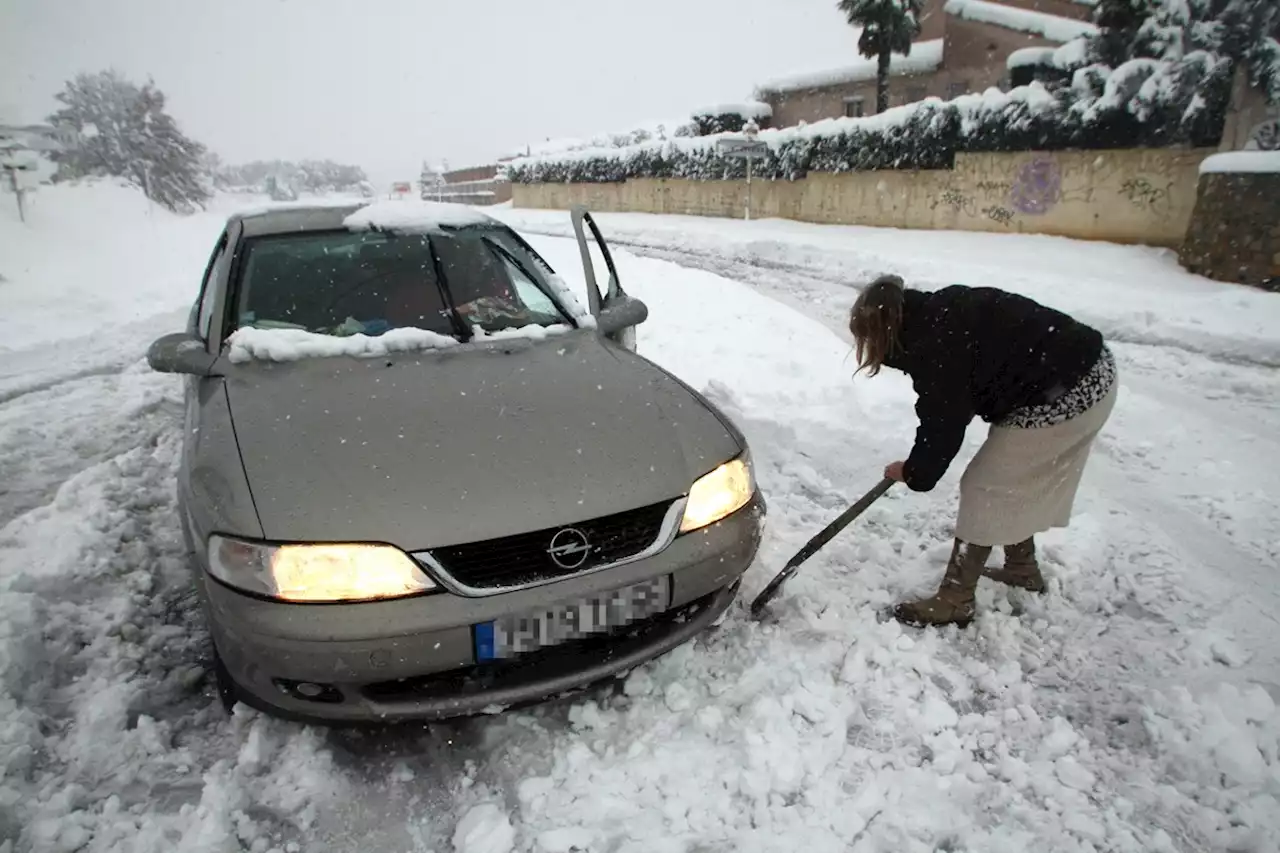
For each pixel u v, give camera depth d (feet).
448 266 10.11
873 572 9.30
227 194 140.56
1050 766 6.48
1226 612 8.45
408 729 7.06
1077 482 7.89
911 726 6.91
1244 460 12.55
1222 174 26.94
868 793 6.15
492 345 8.89
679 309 23.80
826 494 11.59
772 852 5.67
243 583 5.93
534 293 10.29
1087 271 29.86
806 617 8.25
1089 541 9.81
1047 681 7.52
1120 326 21.65
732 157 58.29
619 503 6.54
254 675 6.08
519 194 98.94
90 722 6.80
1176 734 6.66
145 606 8.65
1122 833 5.84
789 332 20.76
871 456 12.87
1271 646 7.86
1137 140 33.47
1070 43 38.78
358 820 6.13
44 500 11.71
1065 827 5.91
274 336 8.48
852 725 6.93
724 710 7.07
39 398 17.03
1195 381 16.88
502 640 6.07
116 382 18.57
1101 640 8.08
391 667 5.89
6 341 23.41
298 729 6.88
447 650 5.95
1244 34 31.17
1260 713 6.77
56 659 7.55
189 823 5.93
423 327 9.18
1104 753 6.62
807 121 82.07
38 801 6.07
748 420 14.26
